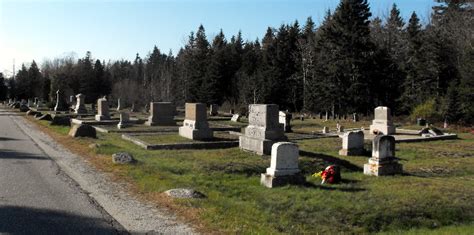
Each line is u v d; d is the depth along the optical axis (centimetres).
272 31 10250
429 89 5581
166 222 909
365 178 1658
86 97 10475
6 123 3759
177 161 1775
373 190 1402
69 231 830
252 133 2173
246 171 1700
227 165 1728
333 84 5747
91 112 5772
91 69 10825
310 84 6359
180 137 2689
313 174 1722
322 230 1047
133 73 13288
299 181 1484
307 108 6419
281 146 1465
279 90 7250
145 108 6594
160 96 8944
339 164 1941
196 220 930
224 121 4775
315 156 2011
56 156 1791
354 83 5641
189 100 8744
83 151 1930
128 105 9050
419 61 5647
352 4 5728
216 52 8988
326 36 5900
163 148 2259
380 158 1752
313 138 2880
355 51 5734
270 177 1454
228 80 8906
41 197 1083
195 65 8800
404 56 6669
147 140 2514
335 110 5975
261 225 965
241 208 1103
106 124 3934
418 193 1351
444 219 1194
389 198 1291
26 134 2764
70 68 11356
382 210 1188
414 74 5772
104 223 888
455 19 6012
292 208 1177
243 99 7200
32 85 11219
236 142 2453
